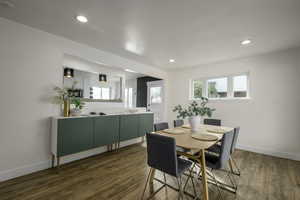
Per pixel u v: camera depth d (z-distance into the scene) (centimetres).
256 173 231
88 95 308
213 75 394
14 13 182
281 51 296
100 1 156
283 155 293
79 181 202
